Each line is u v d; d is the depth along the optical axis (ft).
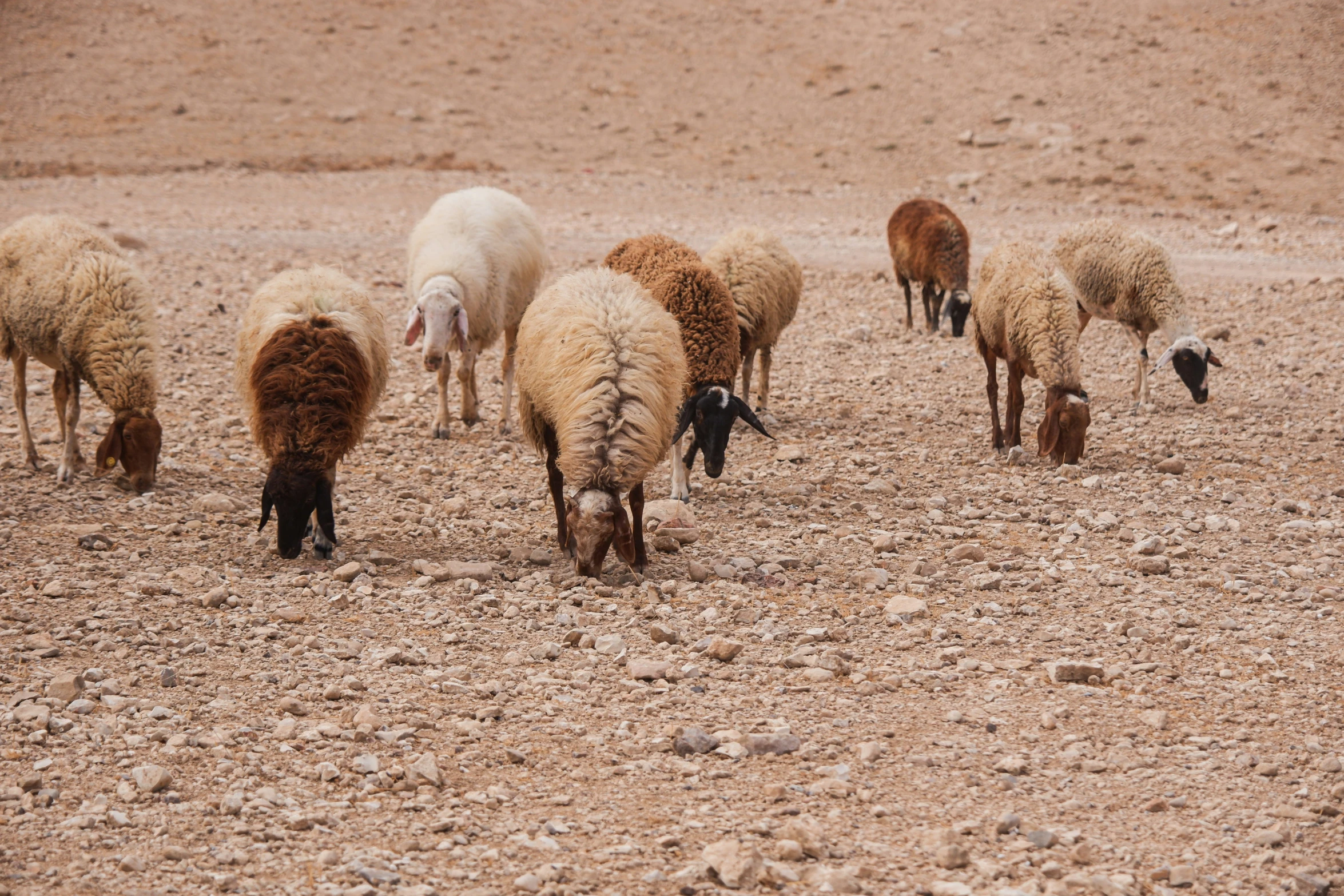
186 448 40.81
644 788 20.12
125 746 20.72
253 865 17.42
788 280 42.52
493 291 42.70
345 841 18.20
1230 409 47.34
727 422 32.60
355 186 120.47
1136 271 46.37
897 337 61.98
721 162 134.10
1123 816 19.61
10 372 50.78
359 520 34.06
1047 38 161.48
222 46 164.66
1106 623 27.55
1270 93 144.66
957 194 120.47
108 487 35.99
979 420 46.60
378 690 23.45
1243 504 36.40
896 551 32.32
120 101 149.07
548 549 31.73
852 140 139.74
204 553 30.76
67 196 109.81
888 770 20.90
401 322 62.54
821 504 36.06
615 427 27.22
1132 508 35.96
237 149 135.13
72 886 16.72
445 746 21.35
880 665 25.29
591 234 96.02
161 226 94.38
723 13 175.42
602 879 17.33
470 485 37.65
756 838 18.56
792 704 23.35
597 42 168.25
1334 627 27.40
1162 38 160.04
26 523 32.45
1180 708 23.56
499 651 25.52
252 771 20.13
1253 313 66.03
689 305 33.53
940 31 165.68
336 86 155.63
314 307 30.81
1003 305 39.91
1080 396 38.99
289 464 29.04
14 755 20.21
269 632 25.70
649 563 30.66
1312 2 167.22
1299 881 17.66
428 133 143.23
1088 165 127.13
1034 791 20.29
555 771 20.58
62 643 24.88
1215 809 19.86
